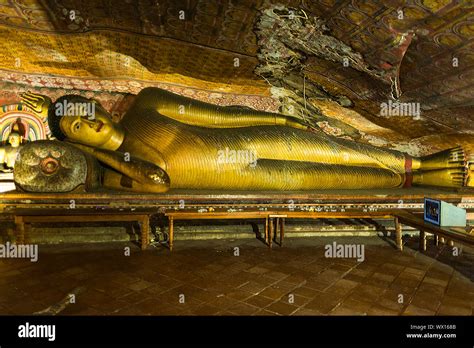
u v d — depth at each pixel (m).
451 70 4.80
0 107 7.14
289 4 4.53
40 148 5.57
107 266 4.52
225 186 6.71
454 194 6.53
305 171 6.85
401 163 7.25
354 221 6.32
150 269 4.43
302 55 5.88
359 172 7.06
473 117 5.95
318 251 5.28
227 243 5.65
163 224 5.83
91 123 6.26
